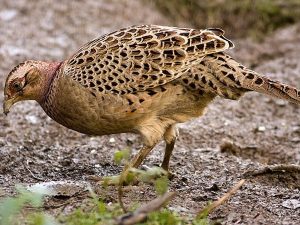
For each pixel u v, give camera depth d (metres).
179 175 15.92
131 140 18.70
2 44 24.47
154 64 14.44
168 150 15.56
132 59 14.52
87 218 12.39
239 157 18.28
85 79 14.61
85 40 25.61
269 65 24.77
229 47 14.48
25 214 13.04
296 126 20.67
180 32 14.72
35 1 27.53
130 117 14.71
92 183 14.90
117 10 28.03
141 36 14.77
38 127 19.53
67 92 14.72
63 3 27.75
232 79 14.34
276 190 15.09
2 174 15.88
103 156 17.31
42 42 24.98
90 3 28.11
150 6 29.02
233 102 21.91
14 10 26.75
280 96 14.38
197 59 14.41
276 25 28.20
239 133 19.92
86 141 18.83
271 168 16.12
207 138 19.39
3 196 13.97
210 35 14.59
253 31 27.77
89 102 14.65
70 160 16.88
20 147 17.58
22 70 15.18
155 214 12.23
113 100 14.58
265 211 13.88
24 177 15.73
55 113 15.19
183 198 14.26
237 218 13.42
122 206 12.74
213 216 13.48
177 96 14.66
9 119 19.83
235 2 28.56
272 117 21.30
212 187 14.89
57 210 13.30
